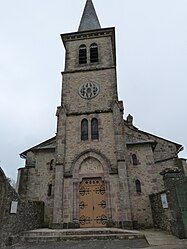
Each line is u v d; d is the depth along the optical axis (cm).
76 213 1727
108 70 2292
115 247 1027
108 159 1867
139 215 1922
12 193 1234
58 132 2003
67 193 1786
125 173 1762
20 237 1259
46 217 2019
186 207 1176
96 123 2062
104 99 2141
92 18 2955
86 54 2466
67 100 2181
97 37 2552
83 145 1956
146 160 2156
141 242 1120
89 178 1864
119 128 1956
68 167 1886
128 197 1684
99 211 1764
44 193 2144
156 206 1702
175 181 1249
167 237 1162
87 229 1417
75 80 2284
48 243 1181
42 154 2330
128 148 2231
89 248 1034
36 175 2236
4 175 1159
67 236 1252
